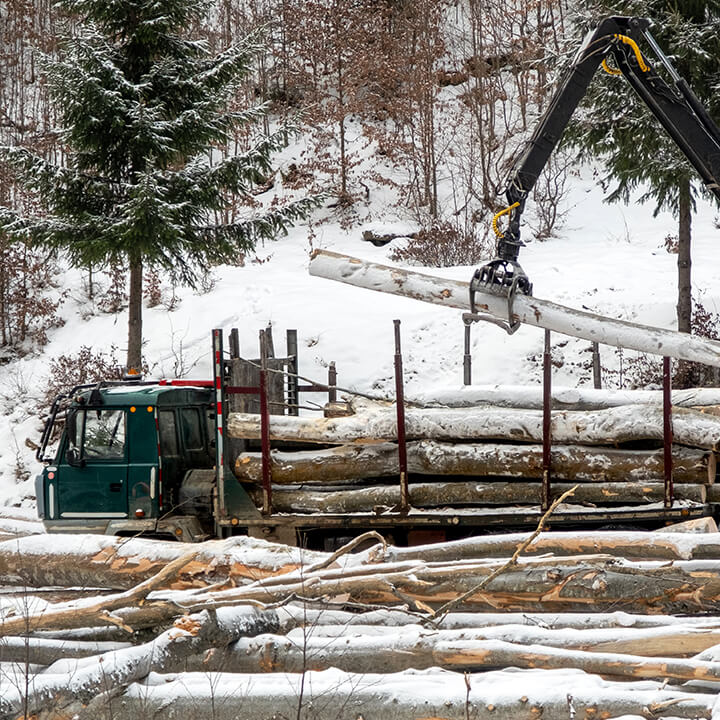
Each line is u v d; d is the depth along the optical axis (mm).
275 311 45469
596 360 28812
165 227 34125
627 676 12211
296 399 26125
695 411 18562
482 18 75750
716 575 13312
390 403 21531
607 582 13883
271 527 20641
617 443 19062
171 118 37656
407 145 65062
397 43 69188
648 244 50938
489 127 66875
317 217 63312
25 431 41375
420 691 11805
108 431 21641
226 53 37344
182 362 42750
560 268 46750
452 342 40812
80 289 52594
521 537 14734
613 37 17141
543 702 11391
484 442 19781
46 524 21750
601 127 36438
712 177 17344
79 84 34719
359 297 46375
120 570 16422
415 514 19625
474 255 51656
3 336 49125
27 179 35688
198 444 22938
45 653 14141
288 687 12148
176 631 13047
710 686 11859
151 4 36375
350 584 13719
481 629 13047
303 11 71188
